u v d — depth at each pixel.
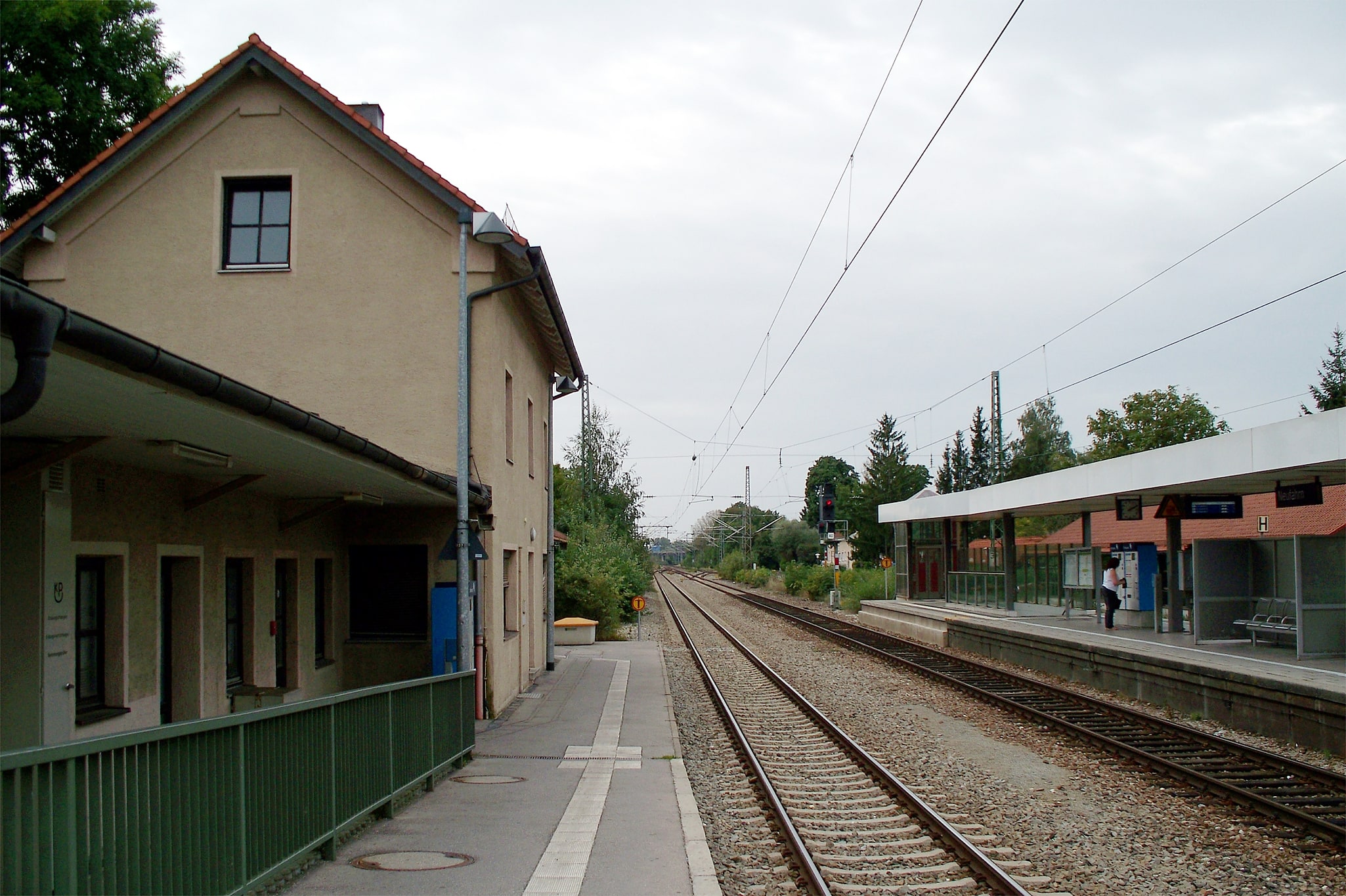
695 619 37.47
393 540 14.81
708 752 11.91
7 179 19.34
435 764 9.53
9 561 7.53
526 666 17.61
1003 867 7.29
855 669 21.05
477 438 14.80
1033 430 73.44
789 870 7.18
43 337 4.12
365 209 15.22
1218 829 8.50
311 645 13.43
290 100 15.37
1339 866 7.52
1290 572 17.58
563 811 8.37
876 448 82.25
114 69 19.75
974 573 33.34
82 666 8.55
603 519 42.84
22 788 3.78
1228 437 15.41
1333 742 11.74
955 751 12.07
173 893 4.72
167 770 4.70
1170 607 21.22
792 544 85.19
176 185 15.35
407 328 15.02
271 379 15.04
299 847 6.18
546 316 17.75
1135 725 13.53
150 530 9.40
